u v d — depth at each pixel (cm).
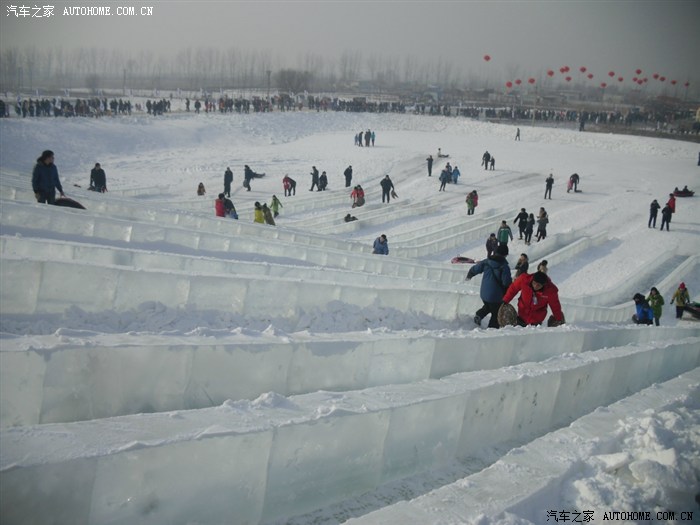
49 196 1345
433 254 2641
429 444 491
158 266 889
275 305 800
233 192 3762
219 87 12275
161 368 487
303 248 1373
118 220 1151
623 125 7575
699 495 418
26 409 439
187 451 350
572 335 897
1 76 9081
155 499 342
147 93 10581
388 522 330
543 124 7581
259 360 530
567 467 417
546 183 4094
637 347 859
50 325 635
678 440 479
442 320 987
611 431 500
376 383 619
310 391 569
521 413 588
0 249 786
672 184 4200
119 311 692
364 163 4959
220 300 756
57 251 816
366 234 2931
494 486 380
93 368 462
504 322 943
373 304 909
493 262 995
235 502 374
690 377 721
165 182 3931
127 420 374
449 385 534
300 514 409
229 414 402
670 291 2394
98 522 324
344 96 12275
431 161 4488
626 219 3350
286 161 4997
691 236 3041
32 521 303
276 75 12425
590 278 2488
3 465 298
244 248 1312
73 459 313
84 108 5447
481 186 4234
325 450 416
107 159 4484
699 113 7612
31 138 4275
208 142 5641
